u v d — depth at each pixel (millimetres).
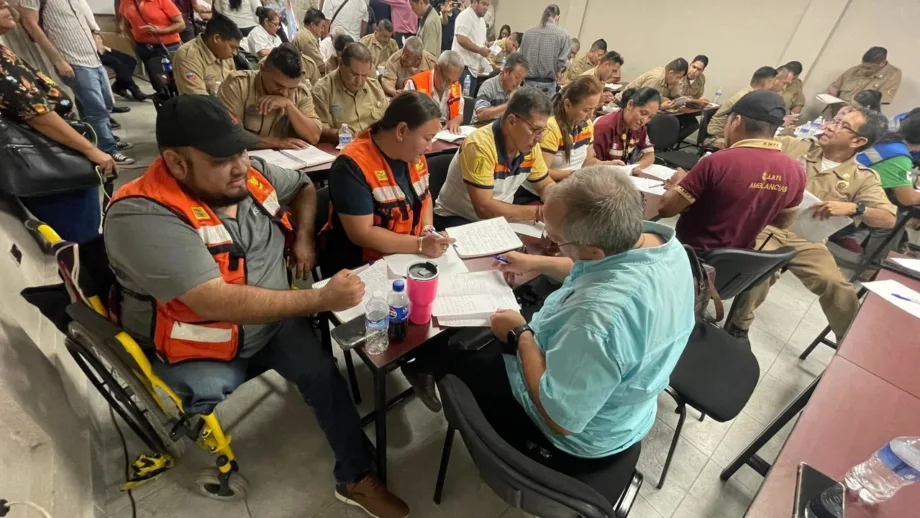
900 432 956
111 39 4461
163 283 975
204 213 1063
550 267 1370
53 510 963
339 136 2430
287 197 1501
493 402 1193
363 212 1376
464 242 1479
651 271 833
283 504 1361
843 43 4598
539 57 4559
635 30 5914
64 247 1018
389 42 4438
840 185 2303
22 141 1589
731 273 1664
